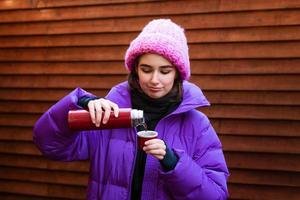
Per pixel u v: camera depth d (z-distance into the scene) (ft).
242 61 9.93
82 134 5.67
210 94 10.24
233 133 10.07
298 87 9.48
